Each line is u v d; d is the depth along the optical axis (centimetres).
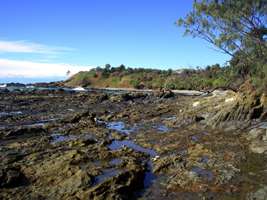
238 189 1688
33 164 1989
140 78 16050
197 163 2091
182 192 1677
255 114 3256
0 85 16800
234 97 3772
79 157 2086
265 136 2605
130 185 1673
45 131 3256
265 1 2995
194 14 3219
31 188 1677
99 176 1794
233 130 3088
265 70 3041
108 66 18900
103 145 2606
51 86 16888
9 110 5147
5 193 1625
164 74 15525
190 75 11706
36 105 5919
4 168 1855
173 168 2009
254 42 3095
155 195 1648
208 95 5203
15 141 2798
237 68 3525
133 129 3453
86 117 4009
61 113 4834
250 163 2086
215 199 1584
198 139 2814
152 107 5519
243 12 3052
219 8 3098
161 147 2542
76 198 1543
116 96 7425
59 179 1744
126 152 2302
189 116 3775
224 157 2220
